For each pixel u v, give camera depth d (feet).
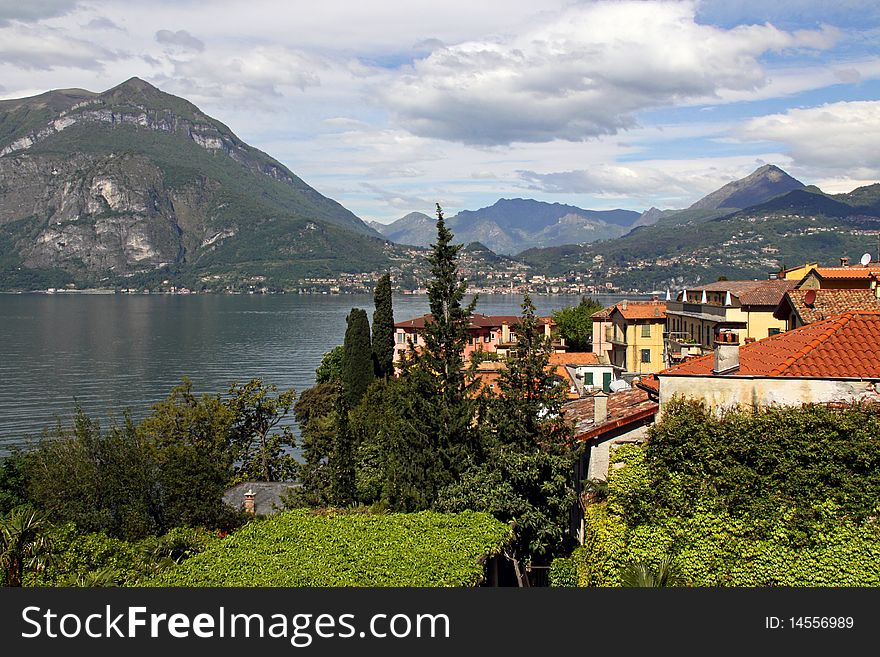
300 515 110.52
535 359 125.90
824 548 78.95
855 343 93.91
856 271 171.94
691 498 83.87
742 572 80.79
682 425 86.07
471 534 98.37
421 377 136.56
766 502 81.41
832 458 80.18
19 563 98.07
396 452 136.15
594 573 89.71
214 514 142.82
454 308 145.59
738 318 272.72
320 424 239.30
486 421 136.77
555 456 117.08
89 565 105.29
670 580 76.95
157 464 150.82
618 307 350.02
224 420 236.63
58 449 157.89
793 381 89.40
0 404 469.57
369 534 98.53
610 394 149.38
